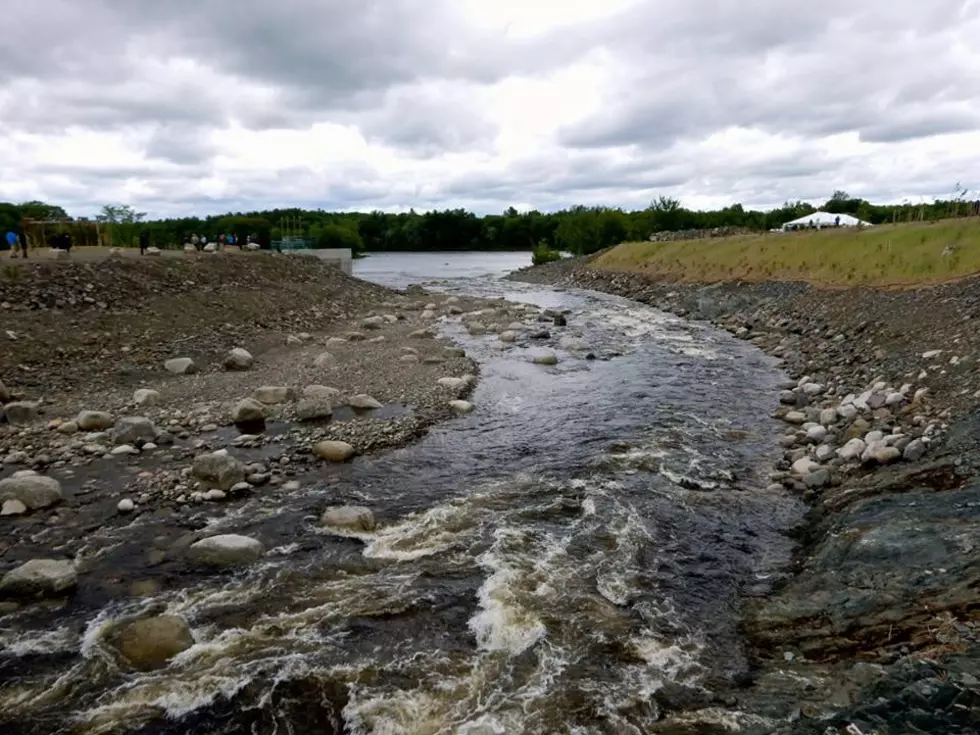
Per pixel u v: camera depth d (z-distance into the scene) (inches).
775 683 266.2
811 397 730.2
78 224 1834.4
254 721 261.0
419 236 6771.7
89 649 302.5
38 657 296.5
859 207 4025.6
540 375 883.4
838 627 291.3
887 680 239.8
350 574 370.6
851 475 469.4
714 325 1381.6
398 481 507.2
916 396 591.8
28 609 332.5
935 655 243.9
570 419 671.8
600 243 3922.2
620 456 556.7
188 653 300.2
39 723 258.1
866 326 990.4
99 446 543.5
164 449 551.8
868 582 313.6
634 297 1973.4
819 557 362.3
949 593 282.2
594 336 1219.2
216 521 431.2
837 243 1603.1
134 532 412.8
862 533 353.4
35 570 348.5
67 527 416.2
